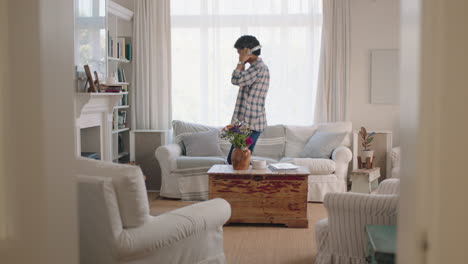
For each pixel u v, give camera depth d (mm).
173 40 7289
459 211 954
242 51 5203
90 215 2564
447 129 945
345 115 7086
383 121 7160
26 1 1247
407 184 1058
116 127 6832
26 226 1268
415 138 982
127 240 2541
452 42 930
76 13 4945
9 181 1268
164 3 7109
